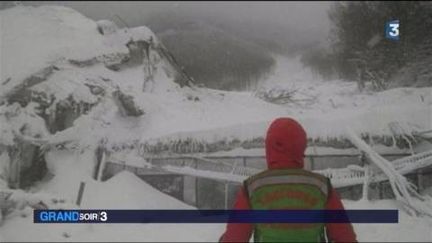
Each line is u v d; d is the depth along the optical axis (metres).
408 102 8.53
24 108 9.84
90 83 10.79
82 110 10.17
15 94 9.91
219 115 9.95
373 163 7.95
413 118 8.04
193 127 9.16
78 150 9.36
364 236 5.75
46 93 10.17
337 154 8.23
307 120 8.52
